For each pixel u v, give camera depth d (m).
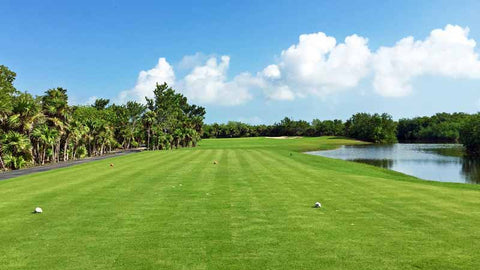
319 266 6.48
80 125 51.97
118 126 88.06
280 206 11.62
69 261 6.83
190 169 23.30
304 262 6.69
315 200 12.64
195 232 8.67
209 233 8.58
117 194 14.00
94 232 8.74
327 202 12.27
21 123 40.19
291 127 149.38
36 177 21.03
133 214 10.57
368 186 15.95
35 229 9.07
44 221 9.85
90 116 80.38
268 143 95.75
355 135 135.00
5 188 16.47
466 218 9.93
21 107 39.91
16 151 37.28
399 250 7.30
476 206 11.56
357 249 7.38
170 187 15.70
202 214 10.52
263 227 9.08
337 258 6.88
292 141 107.81
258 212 10.76
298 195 13.65
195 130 97.25
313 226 9.16
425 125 153.12
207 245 7.70
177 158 34.00
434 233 8.47
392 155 59.97
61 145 51.97
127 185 16.41
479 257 6.87
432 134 139.00
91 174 21.61
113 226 9.27
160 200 12.70
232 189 15.09
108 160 35.72
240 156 35.53
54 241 8.06
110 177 19.66
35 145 43.78
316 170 22.84
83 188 15.72
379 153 65.25
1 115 38.38
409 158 53.81
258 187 15.64
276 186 15.93
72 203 12.30
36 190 15.52
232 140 117.19
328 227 9.05
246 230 8.82
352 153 65.12
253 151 45.09
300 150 72.75
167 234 8.52
